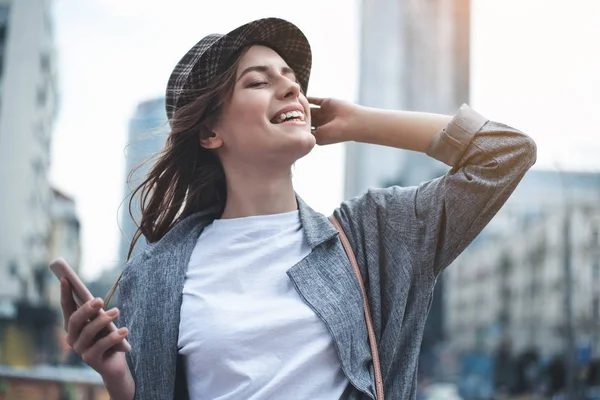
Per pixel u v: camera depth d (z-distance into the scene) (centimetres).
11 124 2250
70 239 2255
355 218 163
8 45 2295
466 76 2805
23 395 580
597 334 2848
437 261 155
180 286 155
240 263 156
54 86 2381
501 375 3588
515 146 155
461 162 160
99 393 600
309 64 180
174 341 149
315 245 155
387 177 2669
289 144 159
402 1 2797
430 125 168
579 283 2952
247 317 146
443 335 3478
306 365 142
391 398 146
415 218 157
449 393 2925
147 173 176
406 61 2769
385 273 156
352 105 176
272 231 161
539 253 4069
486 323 4381
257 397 139
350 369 142
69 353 1722
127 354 151
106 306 162
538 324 3938
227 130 167
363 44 2781
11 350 1742
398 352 150
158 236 177
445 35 2784
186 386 153
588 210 2970
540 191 4172
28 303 1939
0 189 2173
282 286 152
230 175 171
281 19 166
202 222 171
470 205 153
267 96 162
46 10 2377
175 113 168
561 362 3444
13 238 2106
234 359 144
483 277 4638
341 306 147
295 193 173
